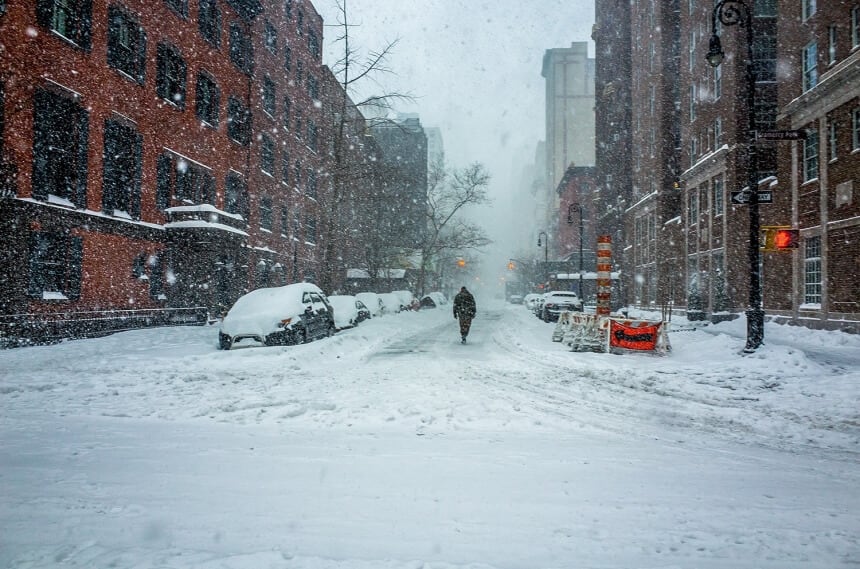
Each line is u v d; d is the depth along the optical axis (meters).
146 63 22.19
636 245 46.59
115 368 11.12
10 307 15.51
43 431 5.91
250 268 31.42
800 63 21.45
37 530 3.09
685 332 18.75
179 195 25.14
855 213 17.91
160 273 23.64
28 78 16.19
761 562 2.77
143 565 2.60
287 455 4.92
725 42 28.56
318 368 11.84
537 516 3.41
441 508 3.54
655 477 4.37
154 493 3.79
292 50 38.59
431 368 11.80
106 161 20.34
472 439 5.70
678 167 39.94
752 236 13.16
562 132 142.50
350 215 44.50
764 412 7.39
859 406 7.55
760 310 12.97
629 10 58.59
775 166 28.83
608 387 9.43
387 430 6.11
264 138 34.16
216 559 2.68
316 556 2.74
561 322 18.75
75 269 18.41
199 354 13.25
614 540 3.04
